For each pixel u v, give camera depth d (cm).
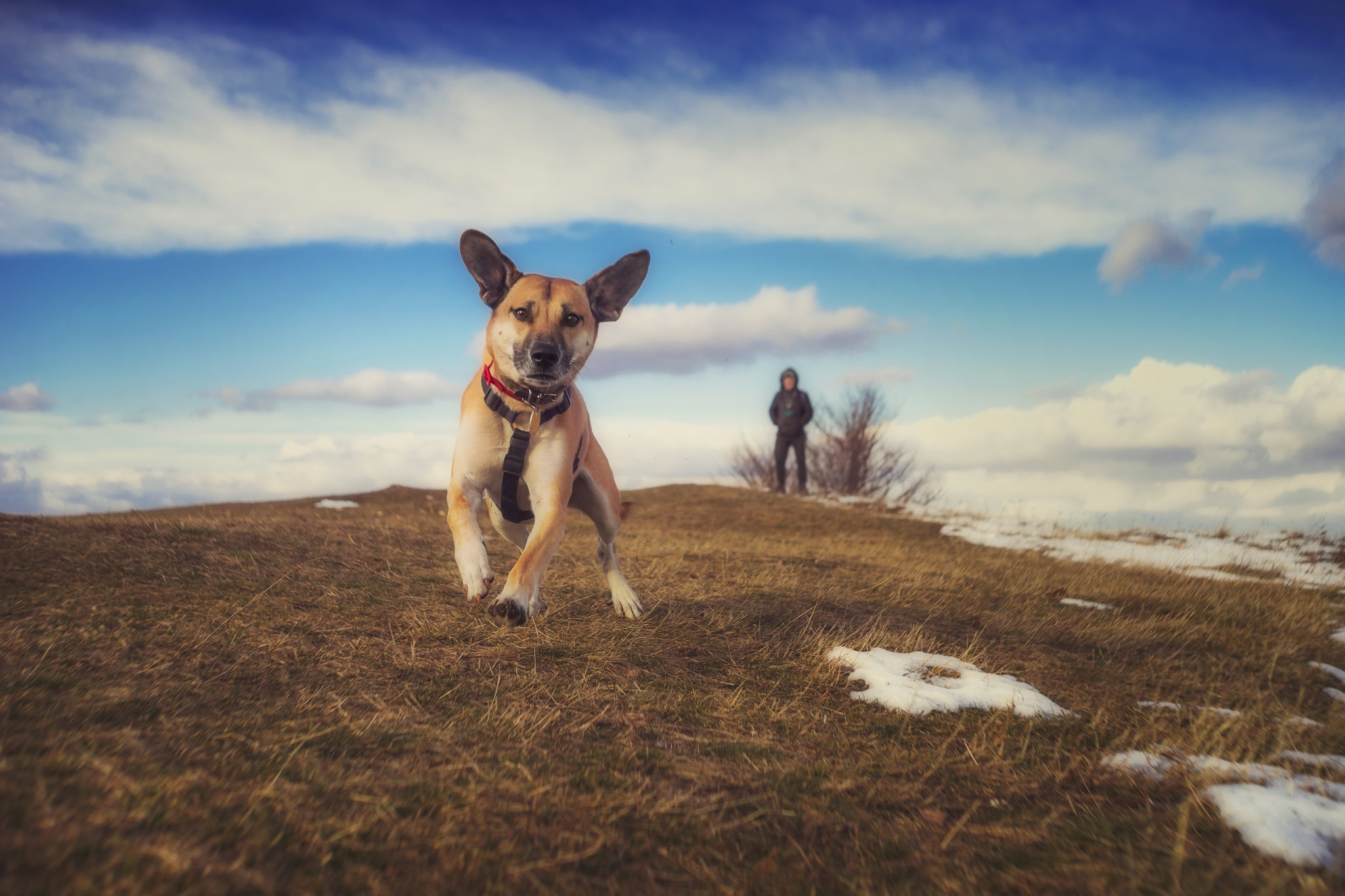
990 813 91
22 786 74
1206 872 80
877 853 81
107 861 64
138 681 104
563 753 97
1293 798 94
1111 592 239
